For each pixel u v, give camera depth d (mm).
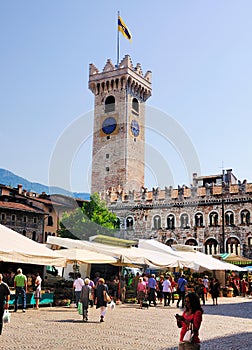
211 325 20734
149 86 80625
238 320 23156
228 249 69562
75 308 26719
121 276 34250
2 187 77062
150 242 37219
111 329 18234
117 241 28000
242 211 69625
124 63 76438
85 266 34594
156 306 31297
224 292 44375
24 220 75125
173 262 32125
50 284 33375
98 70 79562
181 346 9406
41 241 77062
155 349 13938
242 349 14648
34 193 90688
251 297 43969
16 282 23797
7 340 14656
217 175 79250
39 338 15281
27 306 26391
